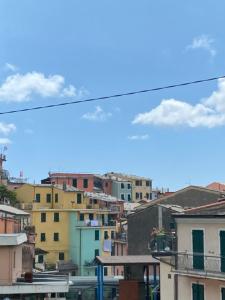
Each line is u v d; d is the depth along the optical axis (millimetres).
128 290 44406
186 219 34250
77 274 79125
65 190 86125
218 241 32094
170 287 36000
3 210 48625
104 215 85125
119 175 130000
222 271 31438
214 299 32125
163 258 36594
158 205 57812
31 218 78875
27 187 85562
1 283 34500
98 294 43625
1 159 94812
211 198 59844
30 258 47438
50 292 34094
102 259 43406
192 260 33375
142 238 59219
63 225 82375
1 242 34781
